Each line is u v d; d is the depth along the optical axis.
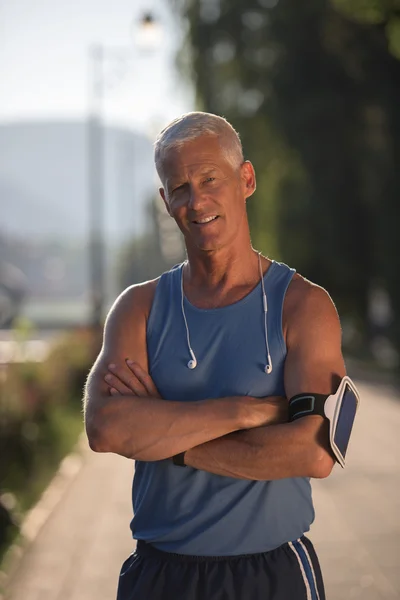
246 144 64.06
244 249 6.41
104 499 21.34
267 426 6.07
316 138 62.41
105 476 24.59
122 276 198.88
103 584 14.37
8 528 16.28
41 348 52.59
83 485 23.27
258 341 6.26
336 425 6.00
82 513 19.75
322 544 16.19
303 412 6.05
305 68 61.19
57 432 28.52
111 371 6.44
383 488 21.12
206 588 6.11
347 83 61.53
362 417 36.56
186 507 6.25
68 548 16.62
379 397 45.75
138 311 6.57
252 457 6.02
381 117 64.25
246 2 61.62
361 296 72.75
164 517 6.30
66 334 46.69
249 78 62.41
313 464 6.00
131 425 6.14
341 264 68.44
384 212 62.88
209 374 6.30
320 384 6.12
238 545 6.15
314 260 69.62
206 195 6.20
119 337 6.54
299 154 63.19
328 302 6.34
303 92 61.66
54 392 32.22
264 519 6.17
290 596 6.13
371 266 68.88
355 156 63.62
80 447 29.17
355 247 68.12
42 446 25.06
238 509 6.16
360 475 22.84
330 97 61.06
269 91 61.91
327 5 58.16
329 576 14.23
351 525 17.56
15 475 21.56
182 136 6.23
